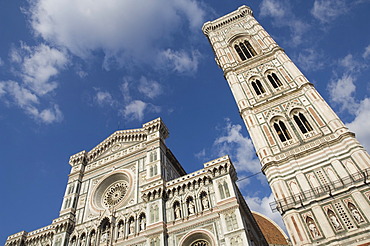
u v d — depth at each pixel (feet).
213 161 144.77
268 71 173.58
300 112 141.79
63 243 150.71
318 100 139.13
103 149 202.08
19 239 167.32
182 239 123.65
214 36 231.71
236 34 218.18
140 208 148.66
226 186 131.95
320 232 99.09
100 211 160.97
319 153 119.96
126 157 184.44
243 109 155.63
